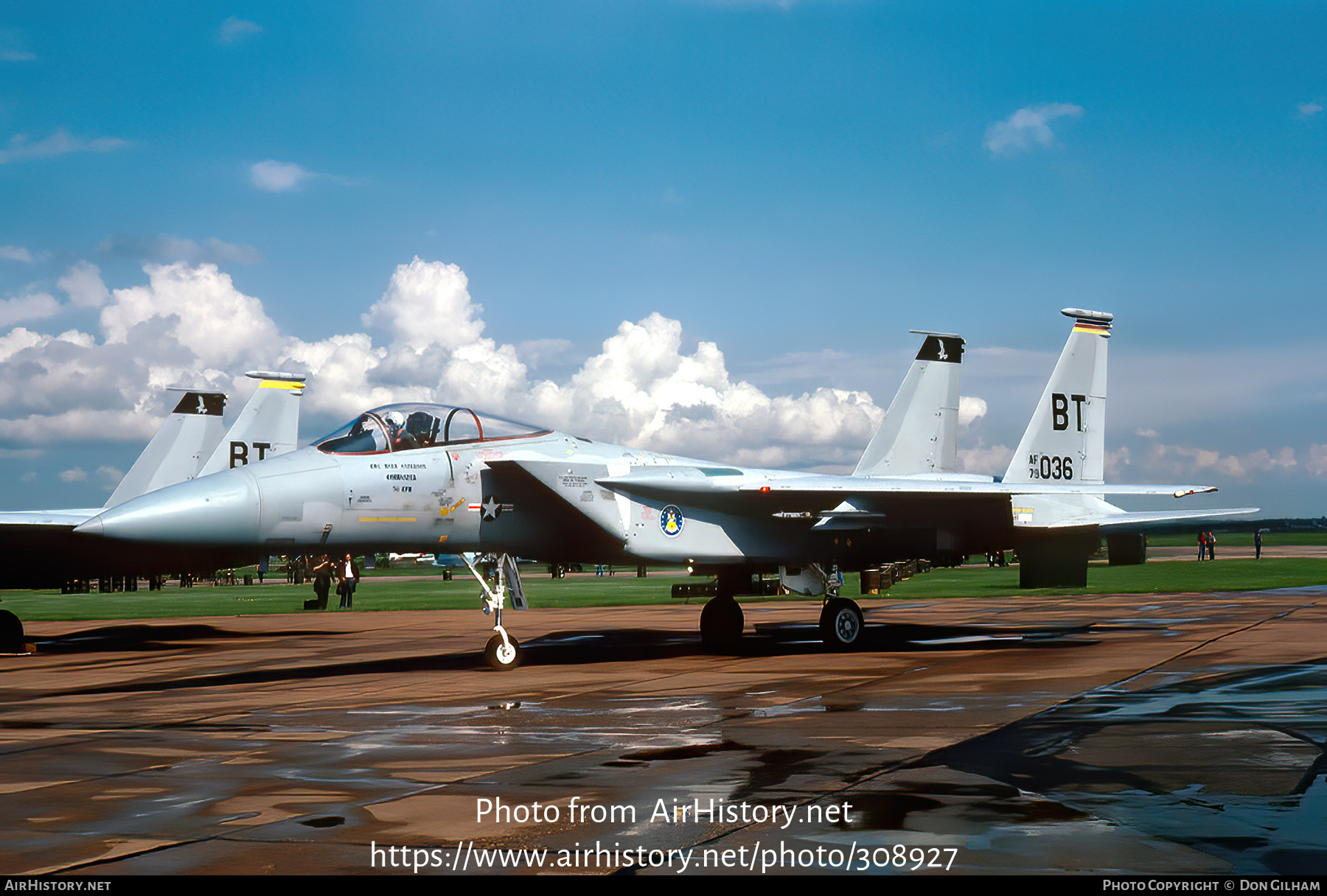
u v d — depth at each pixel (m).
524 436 14.05
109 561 17.84
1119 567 47.16
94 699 10.74
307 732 8.20
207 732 8.28
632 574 57.62
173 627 22.20
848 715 8.51
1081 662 12.22
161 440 25.19
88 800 5.86
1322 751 6.77
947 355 19.20
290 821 5.36
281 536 12.10
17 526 17.00
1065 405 18.80
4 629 17.20
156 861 4.71
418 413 13.46
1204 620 18.95
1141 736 7.34
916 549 15.94
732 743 7.30
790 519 15.08
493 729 8.11
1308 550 99.38
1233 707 8.61
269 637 19.34
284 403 26.69
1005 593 30.67
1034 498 18.05
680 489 14.16
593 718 8.65
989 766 6.39
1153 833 4.92
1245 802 5.47
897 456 18.55
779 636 17.98
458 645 16.62
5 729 8.61
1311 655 12.55
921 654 14.01
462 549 13.51
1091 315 19.09
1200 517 16.69
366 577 63.28
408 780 6.26
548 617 23.39
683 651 15.13
